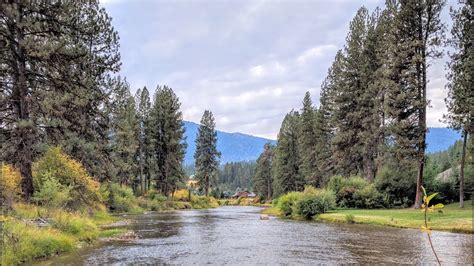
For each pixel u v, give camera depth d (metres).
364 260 11.03
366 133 38.53
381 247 13.50
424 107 28.17
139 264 10.57
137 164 61.84
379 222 22.06
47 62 19.67
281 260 11.20
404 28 29.73
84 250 13.13
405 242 14.65
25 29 18.42
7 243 10.63
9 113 19.92
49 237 12.55
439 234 16.97
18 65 19.61
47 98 20.31
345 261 10.92
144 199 51.34
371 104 39.72
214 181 80.31
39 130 20.53
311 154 57.12
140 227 22.48
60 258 11.47
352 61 41.84
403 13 29.28
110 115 40.50
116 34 31.70
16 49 19.20
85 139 28.91
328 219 26.28
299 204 29.67
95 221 23.06
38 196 17.16
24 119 18.28
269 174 88.25
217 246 14.23
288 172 65.44
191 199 65.94
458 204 30.27
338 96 42.53
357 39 41.78
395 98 29.03
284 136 66.69
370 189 32.25
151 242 15.38
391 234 17.30
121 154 51.22
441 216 21.73
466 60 28.42
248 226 22.88
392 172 32.50
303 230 19.91
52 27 19.59
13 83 18.67
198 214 39.00
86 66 28.17
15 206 15.25
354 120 40.62
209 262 10.92
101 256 11.87
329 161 49.53
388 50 30.97
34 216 15.05
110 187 36.16
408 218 22.11
